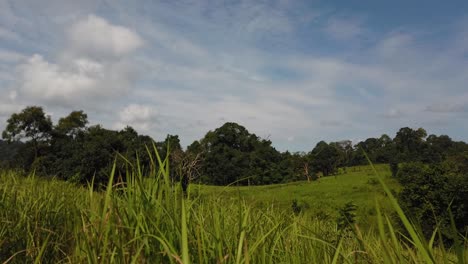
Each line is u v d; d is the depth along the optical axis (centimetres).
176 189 257
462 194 4031
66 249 297
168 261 219
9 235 334
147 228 229
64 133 8731
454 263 153
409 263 177
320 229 343
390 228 174
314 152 14925
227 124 14400
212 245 241
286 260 268
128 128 4353
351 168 15350
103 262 203
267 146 12494
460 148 15812
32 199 438
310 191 9606
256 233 310
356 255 227
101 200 262
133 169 270
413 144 16812
